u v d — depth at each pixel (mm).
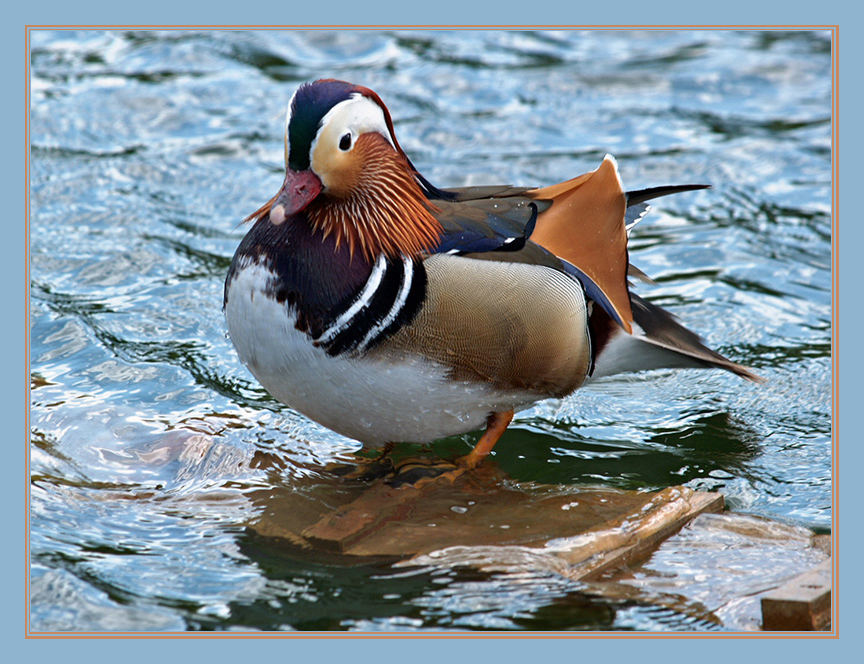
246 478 9344
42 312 11883
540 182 14781
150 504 8914
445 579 7801
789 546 8250
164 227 13805
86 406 10219
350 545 8266
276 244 8500
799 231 13898
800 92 17750
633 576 7875
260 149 15828
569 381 9359
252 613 7441
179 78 18031
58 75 18062
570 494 9039
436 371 8664
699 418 10523
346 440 10070
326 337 8414
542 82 18062
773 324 12008
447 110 17016
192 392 10641
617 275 9477
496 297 8625
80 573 7887
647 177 15094
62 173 15016
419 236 8680
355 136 8391
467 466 9570
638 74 18391
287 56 18969
